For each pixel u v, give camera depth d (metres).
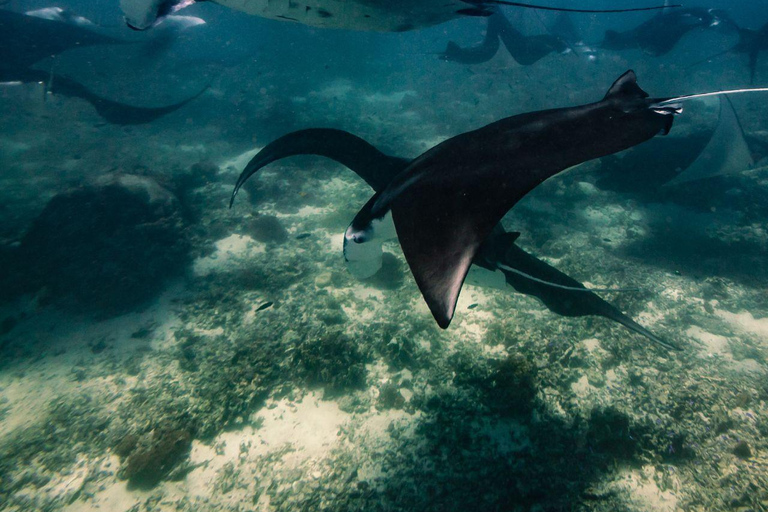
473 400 5.19
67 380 6.21
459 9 4.33
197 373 6.07
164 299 7.88
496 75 24.75
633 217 10.11
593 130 2.77
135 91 21.70
